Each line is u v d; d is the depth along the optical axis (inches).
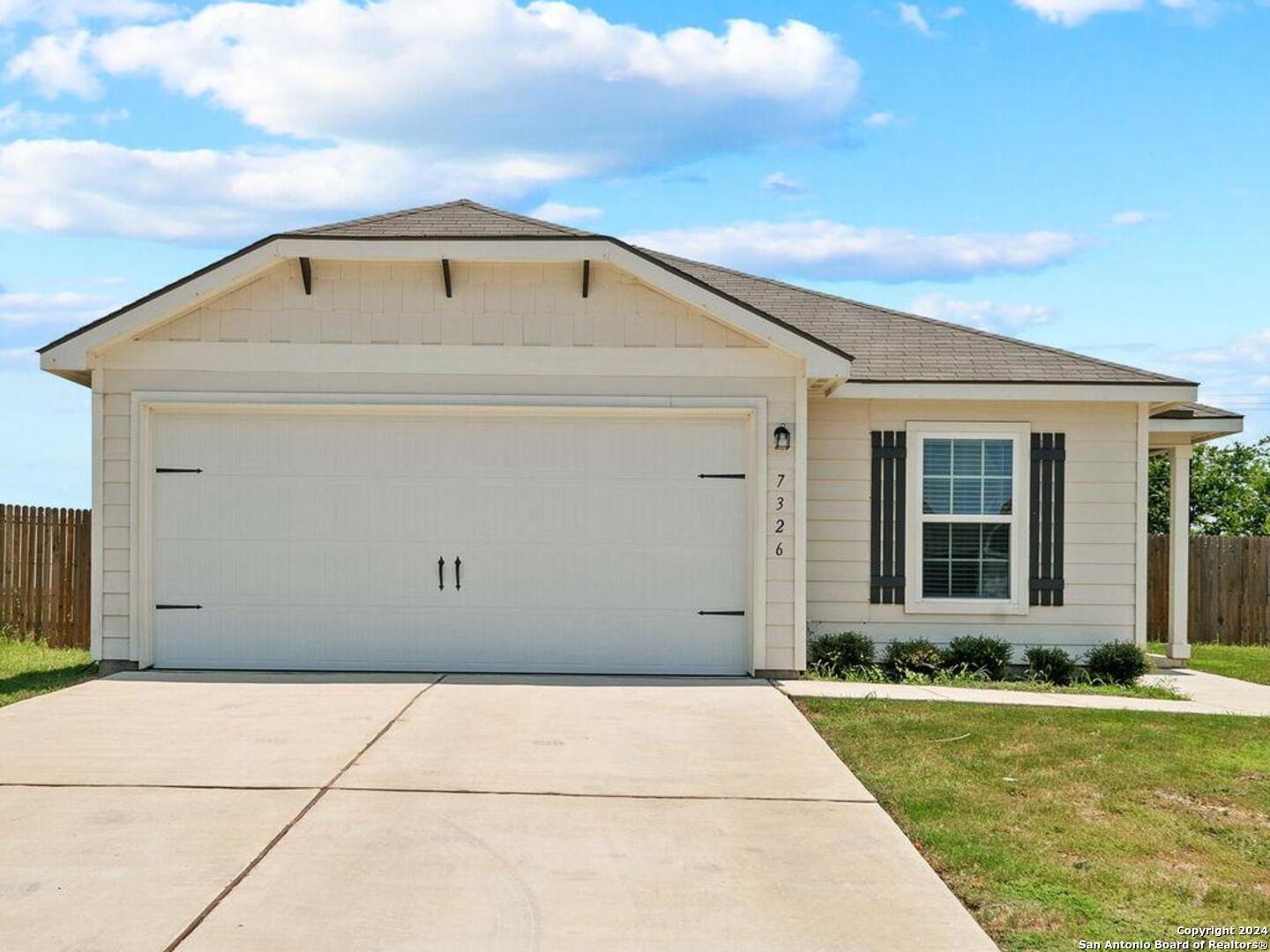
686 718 355.9
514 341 434.9
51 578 551.5
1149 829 255.3
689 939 190.5
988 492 511.8
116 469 429.4
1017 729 350.3
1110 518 510.9
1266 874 229.3
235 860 221.1
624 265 426.0
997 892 214.7
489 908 200.8
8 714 348.8
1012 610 507.5
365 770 285.0
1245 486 1110.4
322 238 421.7
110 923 191.8
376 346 433.1
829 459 508.4
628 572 439.8
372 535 436.5
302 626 435.2
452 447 438.6
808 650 491.2
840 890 213.5
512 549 438.6
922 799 271.4
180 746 307.9
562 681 418.3
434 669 436.5
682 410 435.2
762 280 628.7
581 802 262.4
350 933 189.2
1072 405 510.9
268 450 435.8
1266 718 385.1
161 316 423.2
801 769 296.8
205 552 434.6
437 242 423.8
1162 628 745.6
